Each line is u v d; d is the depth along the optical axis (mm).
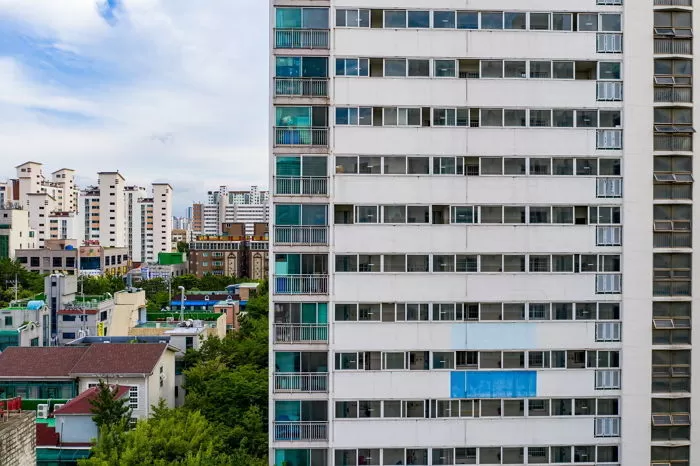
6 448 24875
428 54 31562
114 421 38875
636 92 31578
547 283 31703
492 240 31703
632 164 31578
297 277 31359
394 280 31422
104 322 70625
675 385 31719
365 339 31359
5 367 47438
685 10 31719
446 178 31594
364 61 31469
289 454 31453
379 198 31469
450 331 31516
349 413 31359
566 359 31766
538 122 31812
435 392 31469
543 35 31688
